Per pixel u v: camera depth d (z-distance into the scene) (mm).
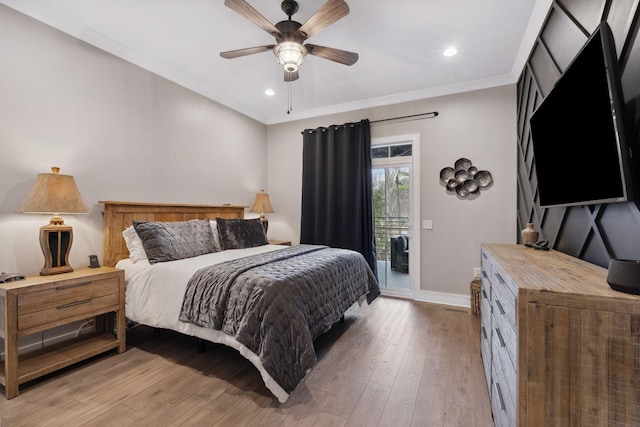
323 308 2217
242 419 1604
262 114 4617
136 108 2955
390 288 4020
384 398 1788
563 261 1479
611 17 1303
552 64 2051
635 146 1131
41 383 1913
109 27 2482
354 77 3334
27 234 2223
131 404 1718
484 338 2031
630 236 1184
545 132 1848
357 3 2127
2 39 2107
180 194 3408
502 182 3305
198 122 3633
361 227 3924
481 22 2338
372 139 4039
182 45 2754
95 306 2174
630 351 826
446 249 3592
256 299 1830
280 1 2141
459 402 1745
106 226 2639
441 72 3199
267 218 4906
